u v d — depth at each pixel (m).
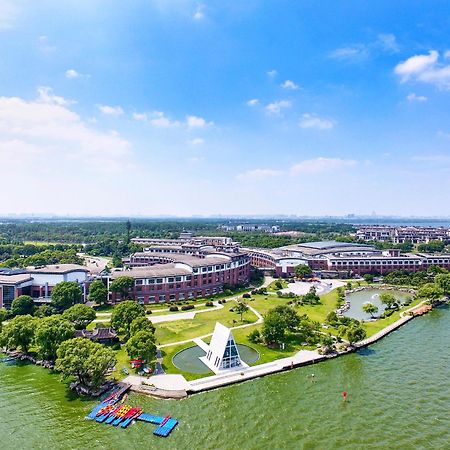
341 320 121.38
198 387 80.00
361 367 91.25
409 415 69.81
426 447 60.69
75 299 138.88
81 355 79.06
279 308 115.88
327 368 90.94
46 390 80.06
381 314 137.88
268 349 101.88
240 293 174.50
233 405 73.88
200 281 167.12
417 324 127.00
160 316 134.00
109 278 156.00
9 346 96.62
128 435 64.19
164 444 61.81
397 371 88.62
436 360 95.00
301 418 69.19
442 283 167.75
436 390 79.06
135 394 78.38
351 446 61.03
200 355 97.75
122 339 107.69
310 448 60.66
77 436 63.94
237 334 113.81
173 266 182.12
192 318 131.25
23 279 142.50
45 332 90.94
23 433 64.94
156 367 89.88
